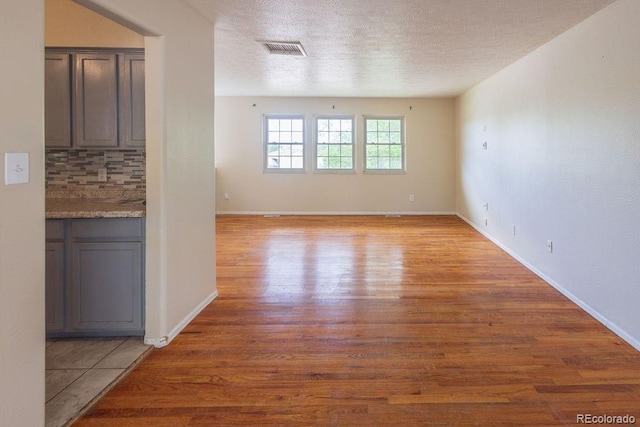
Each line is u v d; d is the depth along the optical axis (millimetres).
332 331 2820
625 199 2674
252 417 1877
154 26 2402
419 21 3453
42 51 1551
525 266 4520
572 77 3418
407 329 2850
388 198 8500
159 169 2512
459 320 3004
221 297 3514
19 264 1468
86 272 2564
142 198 3111
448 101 8336
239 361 2398
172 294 2686
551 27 3443
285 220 7879
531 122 4375
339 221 7762
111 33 2809
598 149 3000
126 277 2572
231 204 8539
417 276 4152
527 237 4492
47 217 2473
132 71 2807
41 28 1544
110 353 2438
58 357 2389
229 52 4555
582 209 3244
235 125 8398
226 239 6094
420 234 6457
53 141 2836
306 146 8406
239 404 1978
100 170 3133
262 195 8523
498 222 5613
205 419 1863
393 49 4344
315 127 8398
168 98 2572
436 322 2969
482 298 3482
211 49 3365
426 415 1885
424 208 8500
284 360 2408
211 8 3061
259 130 8391
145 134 2652
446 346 2582
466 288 3758
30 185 1508
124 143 2836
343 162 8500
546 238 3953
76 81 2816
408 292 3650
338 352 2508
